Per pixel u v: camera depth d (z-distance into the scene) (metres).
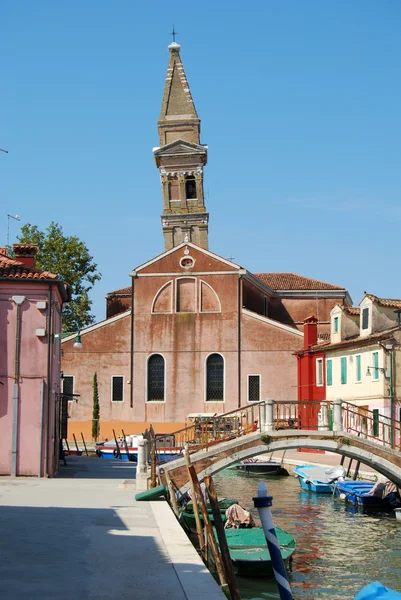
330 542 24.80
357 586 19.42
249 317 61.53
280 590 7.86
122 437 55.88
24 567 12.16
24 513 18.48
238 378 60.88
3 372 29.08
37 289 29.50
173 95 78.50
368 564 21.75
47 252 74.44
